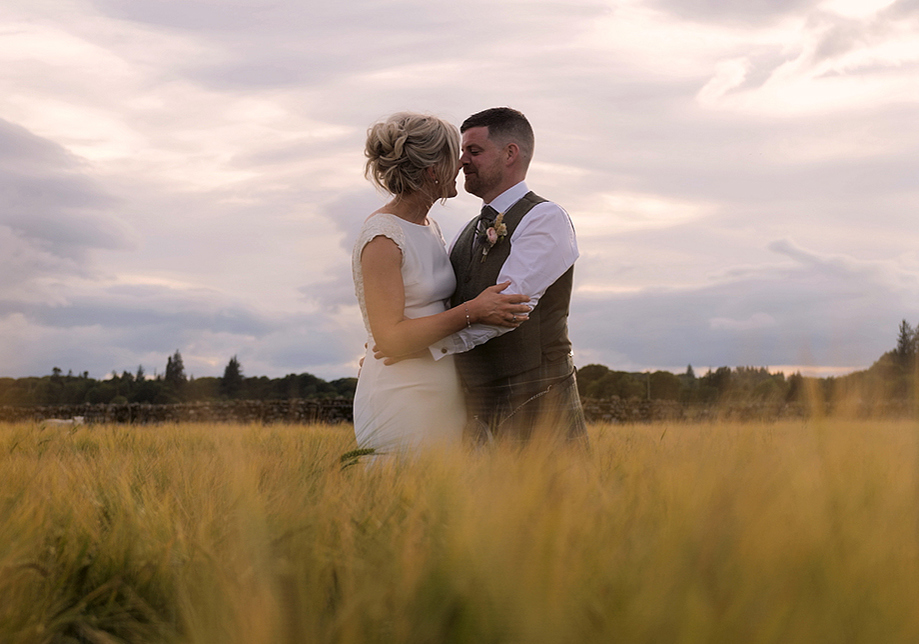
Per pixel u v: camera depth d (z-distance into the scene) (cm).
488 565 93
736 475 121
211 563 119
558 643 85
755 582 88
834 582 88
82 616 120
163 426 719
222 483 183
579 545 103
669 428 207
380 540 123
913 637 80
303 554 116
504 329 318
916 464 123
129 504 163
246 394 2389
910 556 95
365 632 93
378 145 319
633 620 83
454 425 331
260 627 89
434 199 329
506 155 345
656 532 110
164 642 108
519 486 131
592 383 2012
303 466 229
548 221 330
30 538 138
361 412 335
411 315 324
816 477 117
